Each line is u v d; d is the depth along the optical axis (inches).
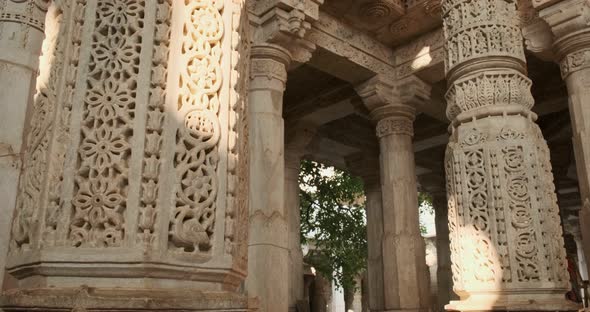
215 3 103.6
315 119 506.0
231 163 96.0
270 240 272.1
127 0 95.7
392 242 367.6
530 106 199.2
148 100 89.2
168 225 84.7
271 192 280.1
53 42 100.8
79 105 89.0
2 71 204.2
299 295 462.6
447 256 627.5
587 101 261.1
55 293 75.2
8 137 197.5
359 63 374.9
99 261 79.4
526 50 335.3
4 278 178.5
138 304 73.0
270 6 295.7
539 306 161.8
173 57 94.3
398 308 351.9
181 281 84.4
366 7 356.8
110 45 92.7
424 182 672.4
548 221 179.5
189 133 91.6
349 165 593.3
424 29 382.3
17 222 88.7
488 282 175.3
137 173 84.5
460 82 201.9
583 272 791.1
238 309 85.9
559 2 277.0
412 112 400.2
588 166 253.3
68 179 84.7
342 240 647.8
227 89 100.0
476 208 183.8
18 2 214.7
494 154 185.2
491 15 203.8
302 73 451.2
